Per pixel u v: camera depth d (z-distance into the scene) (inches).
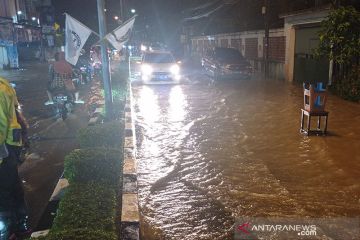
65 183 212.4
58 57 414.3
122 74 929.5
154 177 234.5
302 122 332.2
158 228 173.0
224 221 177.8
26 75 1024.2
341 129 342.0
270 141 307.4
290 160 259.3
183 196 205.9
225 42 1139.9
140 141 317.7
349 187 212.2
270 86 665.0
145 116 422.0
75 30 305.4
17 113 171.2
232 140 313.9
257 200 198.2
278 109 445.7
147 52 783.1
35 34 1852.9
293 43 695.7
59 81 411.2
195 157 271.9
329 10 534.9
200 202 198.2
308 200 196.5
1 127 154.4
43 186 225.1
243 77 786.8
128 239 140.1
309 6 766.5
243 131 343.3
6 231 163.9
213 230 170.1
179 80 756.6
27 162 268.2
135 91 634.8
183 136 331.6
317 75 610.5
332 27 477.7
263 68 839.1
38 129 368.8
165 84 732.0
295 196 201.8
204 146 299.0
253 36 895.1
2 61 1295.5
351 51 464.8
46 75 1011.9
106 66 334.3
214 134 335.9
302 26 650.2
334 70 555.8
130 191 181.6
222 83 733.9
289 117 398.6
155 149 293.9
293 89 617.0
